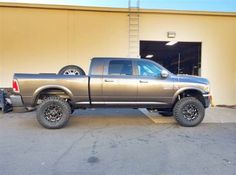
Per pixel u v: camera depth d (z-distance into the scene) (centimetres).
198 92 780
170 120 853
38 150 531
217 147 559
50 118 720
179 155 504
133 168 435
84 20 1199
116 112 1002
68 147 553
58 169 430
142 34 1221
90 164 454
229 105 1268
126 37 1216
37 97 721
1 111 1018
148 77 757
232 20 1265
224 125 797
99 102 745
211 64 1267
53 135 653
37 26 1179
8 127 745
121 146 562
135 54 1218
